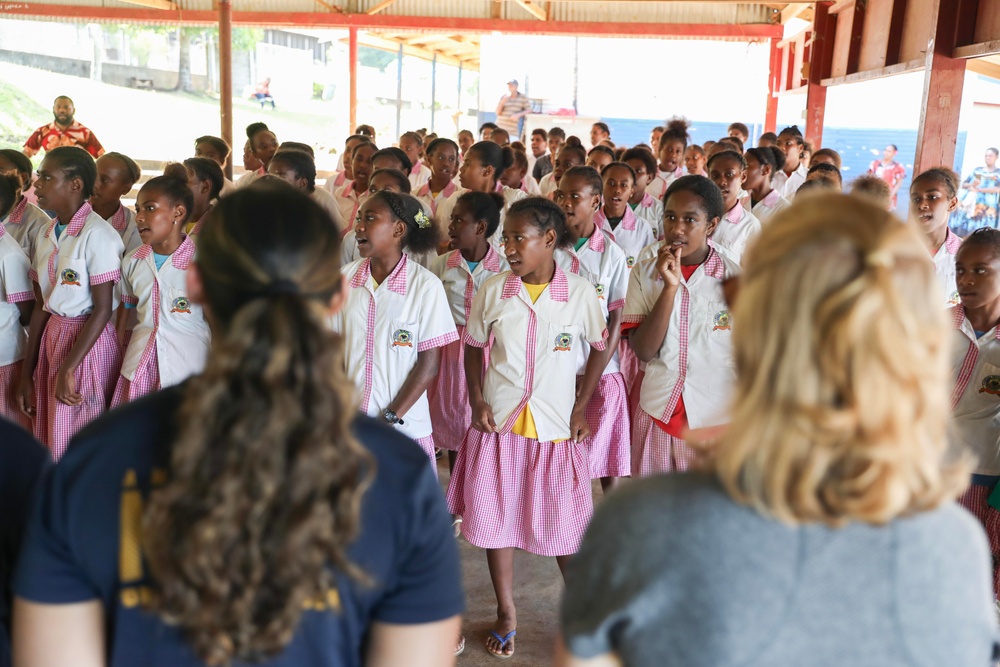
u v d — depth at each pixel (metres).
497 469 2.54
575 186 3.23
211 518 0.84
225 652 0.89
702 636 0.83
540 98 15.93
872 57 7.96
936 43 5.72
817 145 9.59
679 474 0.90
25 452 1.17
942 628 0.84
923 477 0.81
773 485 0.80
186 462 0.86
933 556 0.84
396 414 2.46
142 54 19.19
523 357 2.51
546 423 2.51
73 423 3.04
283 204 0.95
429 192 5.13
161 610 0.90
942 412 0.81
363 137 5.98
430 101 25.77
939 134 5.82
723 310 2.49
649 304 2.61
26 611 0.96
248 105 20.98
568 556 2.58
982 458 2.39
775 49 12.92
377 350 2.48
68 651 0.97
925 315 0.80
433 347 2.48
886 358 0.76
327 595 0.95
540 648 2.61
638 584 0.86
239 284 0.91
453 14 12.79
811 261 0.80
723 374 2.50
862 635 0.83
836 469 0.80
